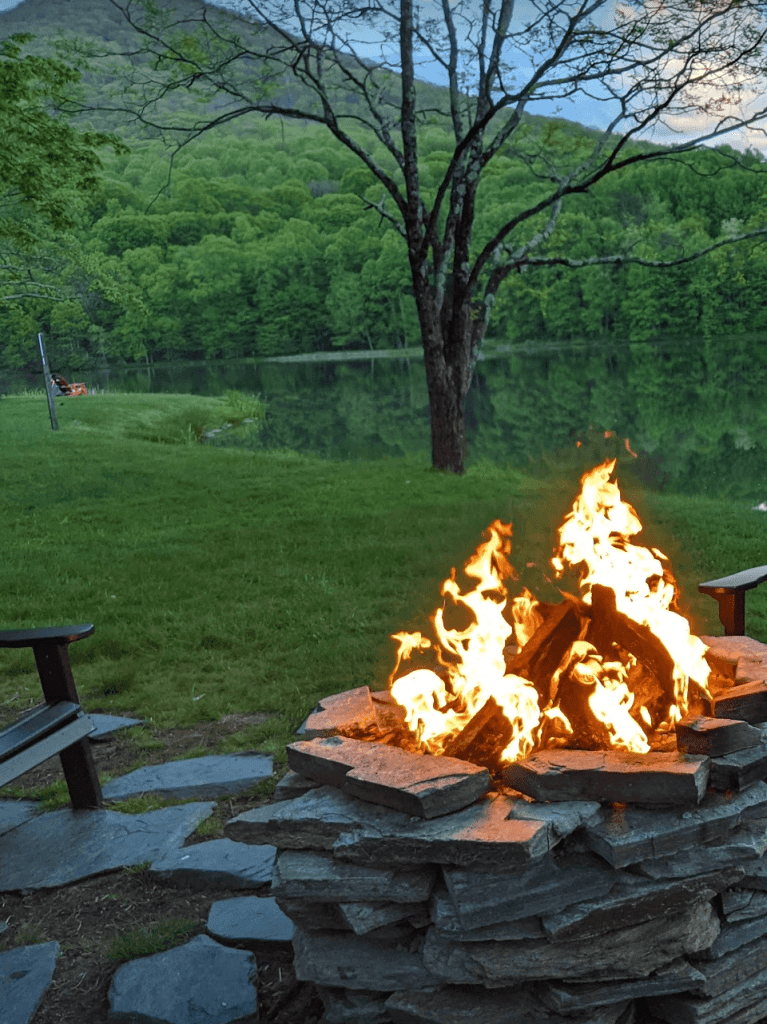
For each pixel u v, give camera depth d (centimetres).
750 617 656
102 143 1739
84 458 1950
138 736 500
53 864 365
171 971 288
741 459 2175
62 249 3828
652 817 230
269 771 436
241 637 662
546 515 1141
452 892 220
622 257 1697
